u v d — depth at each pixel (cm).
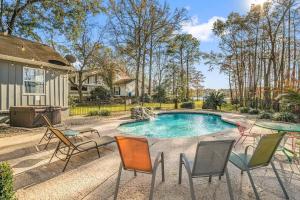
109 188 321
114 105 2100
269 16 1448
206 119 1367
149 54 2614
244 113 1424
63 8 1541
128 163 298
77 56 2423
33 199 290
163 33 2427
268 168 396
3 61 853
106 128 823
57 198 293
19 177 361
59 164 423
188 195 297
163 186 324
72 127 834
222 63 2184
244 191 309
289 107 1110
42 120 824
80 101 2214
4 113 855
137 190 313
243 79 2086
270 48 1616
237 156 333
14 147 544
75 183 338
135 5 2217
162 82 3241
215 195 297
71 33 1692
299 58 1477
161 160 331
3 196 218
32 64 950
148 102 2478
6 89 865
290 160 429
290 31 1431
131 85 3716
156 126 1153
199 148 259
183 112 1504
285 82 1201
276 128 470
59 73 1127
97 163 428
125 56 2472
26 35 1680
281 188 318
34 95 985
